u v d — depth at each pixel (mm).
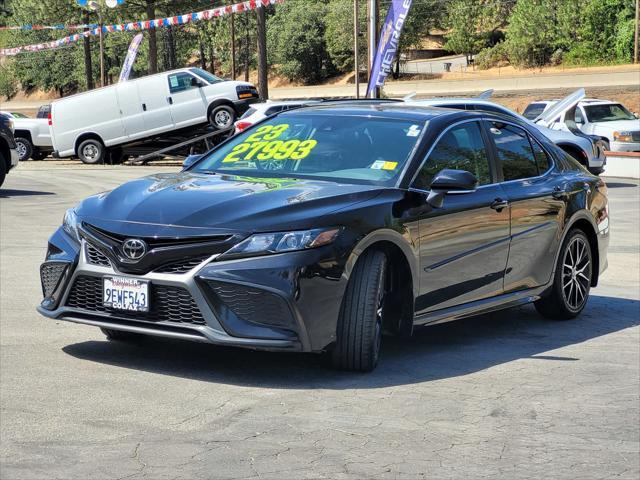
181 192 5949
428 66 104375
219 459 4332
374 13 29516
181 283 5414
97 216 5836
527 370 6254
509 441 4805
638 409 5457
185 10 65062
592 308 8719
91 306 5801
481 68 100688
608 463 4543
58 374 5664
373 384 5691
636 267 11367
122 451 4391
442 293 6453
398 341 6984
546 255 7570
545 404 5484
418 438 4766
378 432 4824
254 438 4645
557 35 93938
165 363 5996
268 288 5375
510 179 7254
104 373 5711
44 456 4289
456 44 105438
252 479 4105
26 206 16719
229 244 5430
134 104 32281
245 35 108062
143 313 5555
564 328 7734
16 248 11422
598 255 8312
